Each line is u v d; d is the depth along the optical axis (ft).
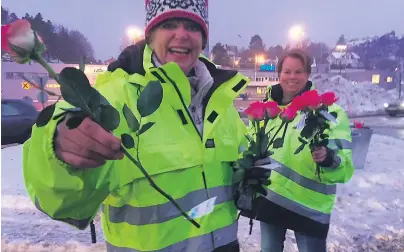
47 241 11.93
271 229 7.95
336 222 13.67
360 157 21.63
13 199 15.67
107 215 4.25
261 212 7.16
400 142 33.78
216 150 4.48
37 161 3.02
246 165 4.64
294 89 7.61
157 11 4.35
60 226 13.19
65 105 3.06
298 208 7.11
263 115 4.81
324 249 7.57
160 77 4.09
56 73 2.62
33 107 35.91
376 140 35.12
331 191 7.45
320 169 6.69
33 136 3.06
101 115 2.75
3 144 33.32
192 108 4.56
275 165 4.79
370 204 15.60
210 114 4.52
